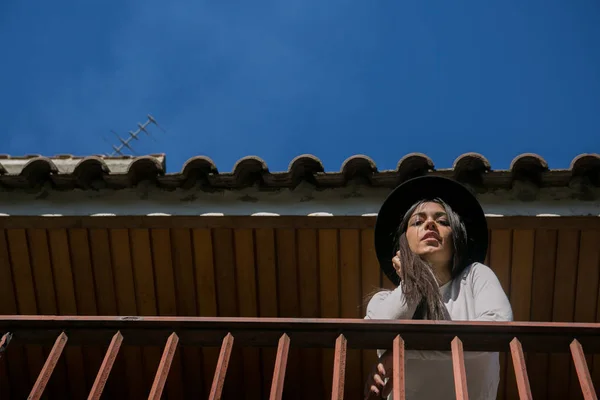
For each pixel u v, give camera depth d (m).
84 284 7.84
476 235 5.85
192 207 7.47
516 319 7.66
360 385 8.09
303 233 7.50
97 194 7.63
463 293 5.38
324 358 8.03
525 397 4.35
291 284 7.71
